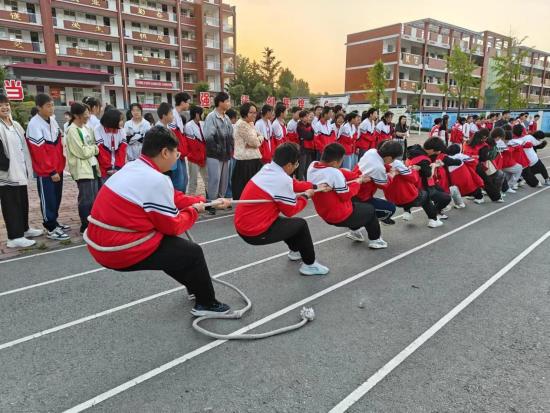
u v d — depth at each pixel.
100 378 2.66
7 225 5.11
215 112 6.79
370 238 5.14
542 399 2.46
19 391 2.54
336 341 3.08
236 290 3.81
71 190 8.86
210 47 41.75
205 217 6.75
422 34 39.81
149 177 2.80
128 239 2.84
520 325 3.31
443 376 2.67
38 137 5.21
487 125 14.90
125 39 35.84
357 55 42.19
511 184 9.21
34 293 3.90
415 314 3.49
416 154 6.02
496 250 5.13
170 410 2.38
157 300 3.77
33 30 31.25
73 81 29.80
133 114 6.59
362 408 2.38
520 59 27.03
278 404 2.42
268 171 3.83
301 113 8.75
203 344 3.05
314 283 4.13
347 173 4.98
